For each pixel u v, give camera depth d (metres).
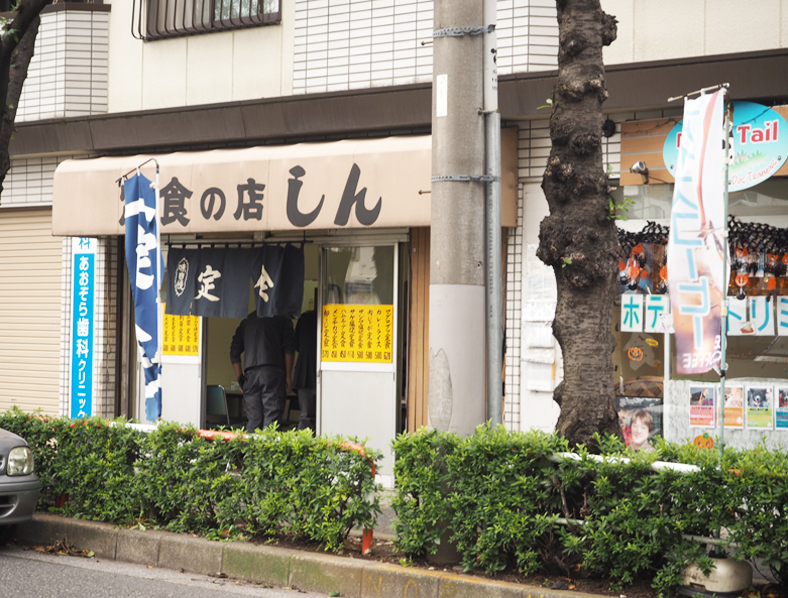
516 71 8.51
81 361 10.90
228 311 9.85
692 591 4.98
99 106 10.97
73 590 5.79
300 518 6.23
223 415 10.70
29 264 11.53
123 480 6.98
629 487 5.25
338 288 9.66
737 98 7.65
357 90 9.08
